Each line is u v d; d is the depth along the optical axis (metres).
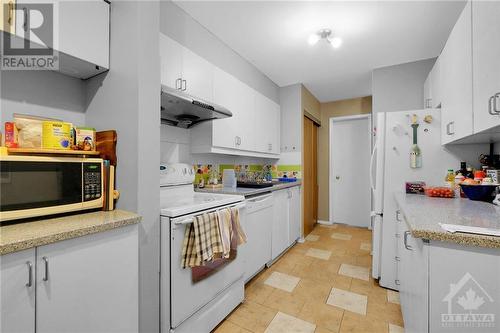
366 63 2.72
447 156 1.87
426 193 1.81
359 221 4.09
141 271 1.22
